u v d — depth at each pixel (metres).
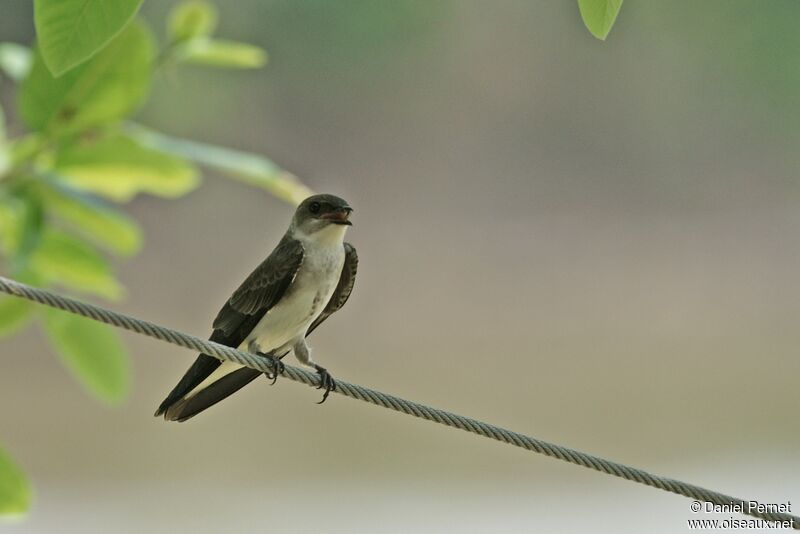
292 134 24.70
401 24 25.08
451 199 25.88
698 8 25.28
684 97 26.08
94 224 5.47
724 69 25.77
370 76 25.27
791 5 24.89
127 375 5.71
